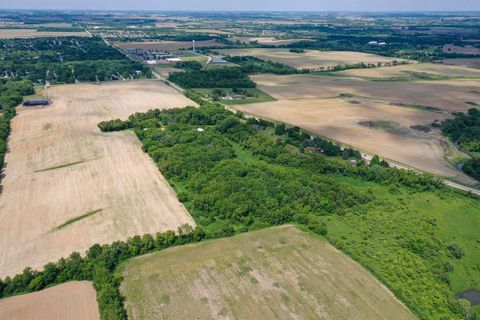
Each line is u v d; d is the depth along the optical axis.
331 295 67.75
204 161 116.44
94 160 123.06
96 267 70.94
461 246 83.94
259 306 65.06
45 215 91.06
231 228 85.44
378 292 68.81
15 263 74.50
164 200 99.06
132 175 112.88
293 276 72.25
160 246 79.81
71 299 65.56
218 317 62.81
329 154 130.75
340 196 99.31
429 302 66.44
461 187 110.62
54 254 77.44
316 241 83.19
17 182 107.12
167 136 136.12
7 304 64.50
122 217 91.00
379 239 84.31
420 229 88.25
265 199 95.88
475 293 71.44
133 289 68.31
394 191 106.44
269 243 82.12
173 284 69.62
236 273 72.75
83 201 97.75
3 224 87.00
